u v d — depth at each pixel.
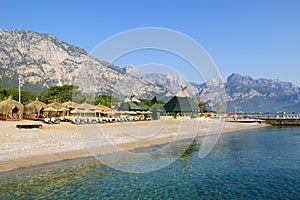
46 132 25.72
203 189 13.34
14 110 38.28
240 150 25.23
